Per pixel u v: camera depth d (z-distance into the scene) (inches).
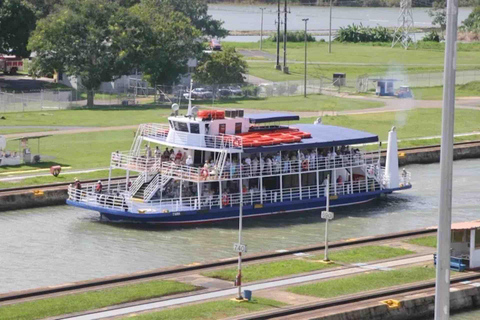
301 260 5103.3
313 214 6638.8
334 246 5457.7
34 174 7514.8
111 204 6314.0
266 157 6609.3
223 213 6353.3
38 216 6491.1
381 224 6353.3
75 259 5354.3
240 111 6717.5
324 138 6884.8
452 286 4603.8
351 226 6284.5
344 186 6914.4
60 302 4234.7
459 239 4953.3
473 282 4690.0
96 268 5167.3
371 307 4234.7
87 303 4222.4
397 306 4306.1
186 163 6422.2
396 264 5022.1
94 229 6102.4
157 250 5585.6
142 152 7854.3
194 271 4852.4
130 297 4323.3
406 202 7071.9
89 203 6343.5
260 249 5620.1
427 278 4729.3
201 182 6323.8
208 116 6530.5
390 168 7185.0
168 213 6186.0
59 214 6565.0
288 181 6712.6
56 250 5551.2
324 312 4136.3
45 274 5034.5
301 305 4210.1
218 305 4192.9
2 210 6653.5
